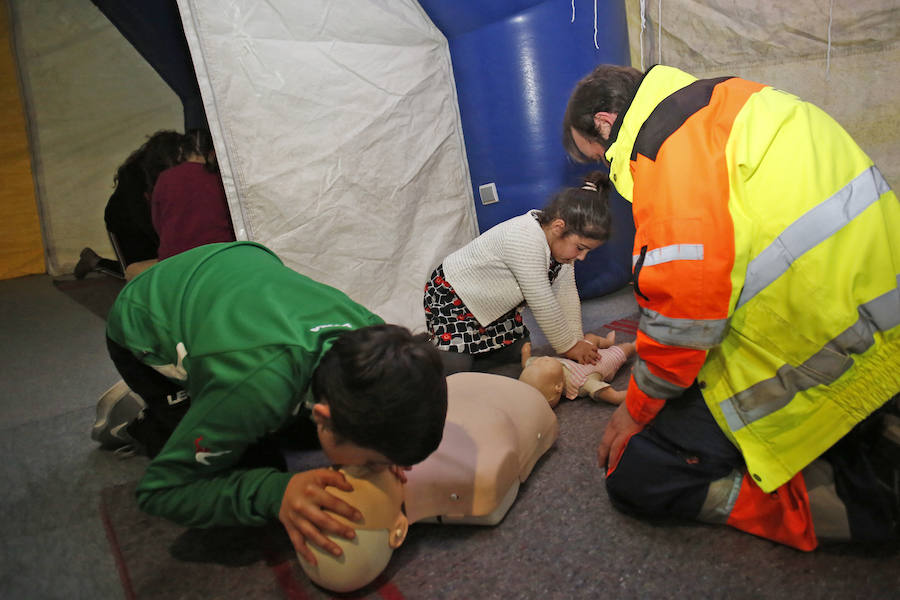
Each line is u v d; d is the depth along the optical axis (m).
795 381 1.16
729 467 1.30
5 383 2.55
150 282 1.44
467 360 2.20
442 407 1.01
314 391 1.05
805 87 2.27
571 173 2.65
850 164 1.15
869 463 1.20
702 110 1.15
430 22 2.62
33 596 1.31
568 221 1.91
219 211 2.50
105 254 4.65
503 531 1.40
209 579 1.34
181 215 2.45
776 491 1.24
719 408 1.25
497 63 2.58
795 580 1.18
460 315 2.19
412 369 0.97
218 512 1.23
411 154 2.62
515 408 1.55
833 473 1.21
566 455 1.67
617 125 1.27
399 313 2.62
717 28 2.41
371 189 2.52
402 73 2.55
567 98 2.56
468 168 2.84
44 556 1.44
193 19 2.10
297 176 2.35
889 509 1.18
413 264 2.70
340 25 2.37
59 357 2.82
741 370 1.21
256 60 2.22
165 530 1.51
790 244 1.10
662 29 2.59
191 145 2.72
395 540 1.26
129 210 3.37
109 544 1.47
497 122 2.66
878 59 2.10
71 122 4.39
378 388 0.95
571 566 1.28
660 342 1.15
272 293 1.25
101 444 1.94
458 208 2.82
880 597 1.12
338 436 1.02
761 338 1.16
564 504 1.47
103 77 4.34
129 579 1.35
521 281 2.01
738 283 1.09
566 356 2.04
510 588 1.23
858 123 2.21
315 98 2.35
